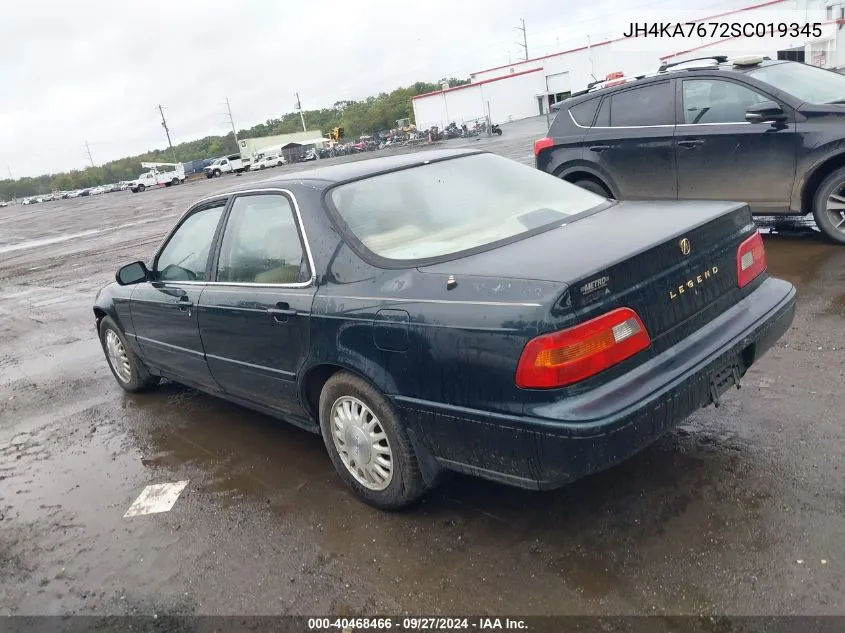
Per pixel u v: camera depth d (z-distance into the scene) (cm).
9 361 771
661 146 716
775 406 384
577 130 784
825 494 301
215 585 311
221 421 498
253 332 384
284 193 377
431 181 380
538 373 255
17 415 585
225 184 4572
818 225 657
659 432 267
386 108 11238
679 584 264
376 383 312
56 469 464
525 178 404
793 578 258
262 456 430
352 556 314
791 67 687
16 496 434
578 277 259
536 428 257
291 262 363
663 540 289
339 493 370
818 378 409
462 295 282
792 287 357
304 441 442
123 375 583
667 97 715
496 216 357
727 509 302
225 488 397
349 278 330
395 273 314
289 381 371
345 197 359
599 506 319
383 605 280
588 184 798
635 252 278
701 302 304
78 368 699
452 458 297
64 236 2433
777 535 281
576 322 255
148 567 333
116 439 499
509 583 280
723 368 299
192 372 472
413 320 292
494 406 270
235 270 406
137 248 1648
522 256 297
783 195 657
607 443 252
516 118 5525
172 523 369
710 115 687
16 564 356
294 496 375
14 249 2214
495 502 336
